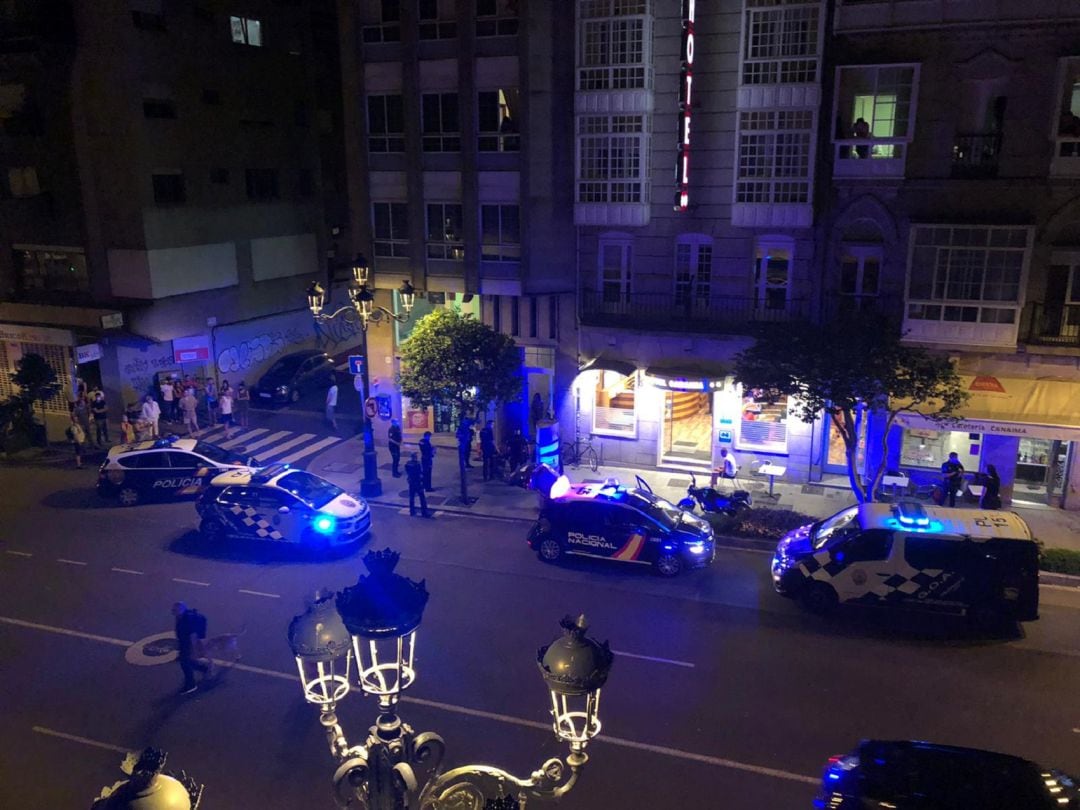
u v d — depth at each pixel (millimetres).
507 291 25500
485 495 24312
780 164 22000
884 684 15000
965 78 20500
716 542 20906
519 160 24359
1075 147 19844
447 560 20250
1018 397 21094
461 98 24438
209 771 13031
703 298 24016
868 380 18938
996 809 10039
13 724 14281
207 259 31828
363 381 23656
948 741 13430
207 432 29812
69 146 29531
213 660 15898
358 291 22734
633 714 14188
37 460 27828
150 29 28828
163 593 18781
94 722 14305
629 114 22984
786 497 23453
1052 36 19625
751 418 24484
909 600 16781
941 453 23047
